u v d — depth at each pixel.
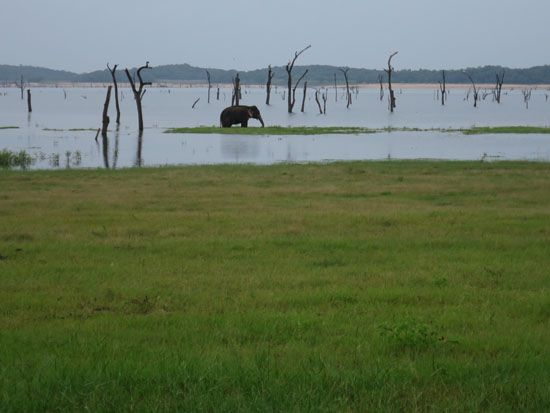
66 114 135.75
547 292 15.12
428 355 10.73
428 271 17.25
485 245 20.59
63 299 14.65
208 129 88.94
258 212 26.61
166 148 65.25
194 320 12.93
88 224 23.95
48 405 8.52
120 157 56.81
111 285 15.81
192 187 34.75
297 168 44.47
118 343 11.37
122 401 8.69
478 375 9.72
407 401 8.77
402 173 41.28
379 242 20.91
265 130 88.44
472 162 48.22
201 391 8.91
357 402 8.72
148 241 20.98
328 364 10.05
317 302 14.38
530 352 10.82
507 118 129.25
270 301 14.39
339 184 35.84
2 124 102.94
